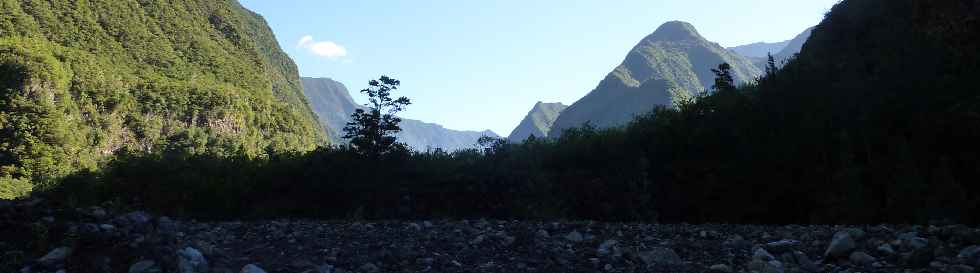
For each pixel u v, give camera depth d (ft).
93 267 16.21
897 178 76.84
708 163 98.48
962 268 17.51
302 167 87.61
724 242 25.73
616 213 94.17
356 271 18.62
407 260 20.49
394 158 93.91
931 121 80.53
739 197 94.79
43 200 22.38
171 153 88.74
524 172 94.48
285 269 18.11
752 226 33.27
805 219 90.99
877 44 119.65
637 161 100.07
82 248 17.16
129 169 79.41
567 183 96.22
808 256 21.94
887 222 74.95
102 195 75.31
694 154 102.32
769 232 29.17
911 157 77.92
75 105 444.14
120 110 489.67
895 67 97.55
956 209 68.28
